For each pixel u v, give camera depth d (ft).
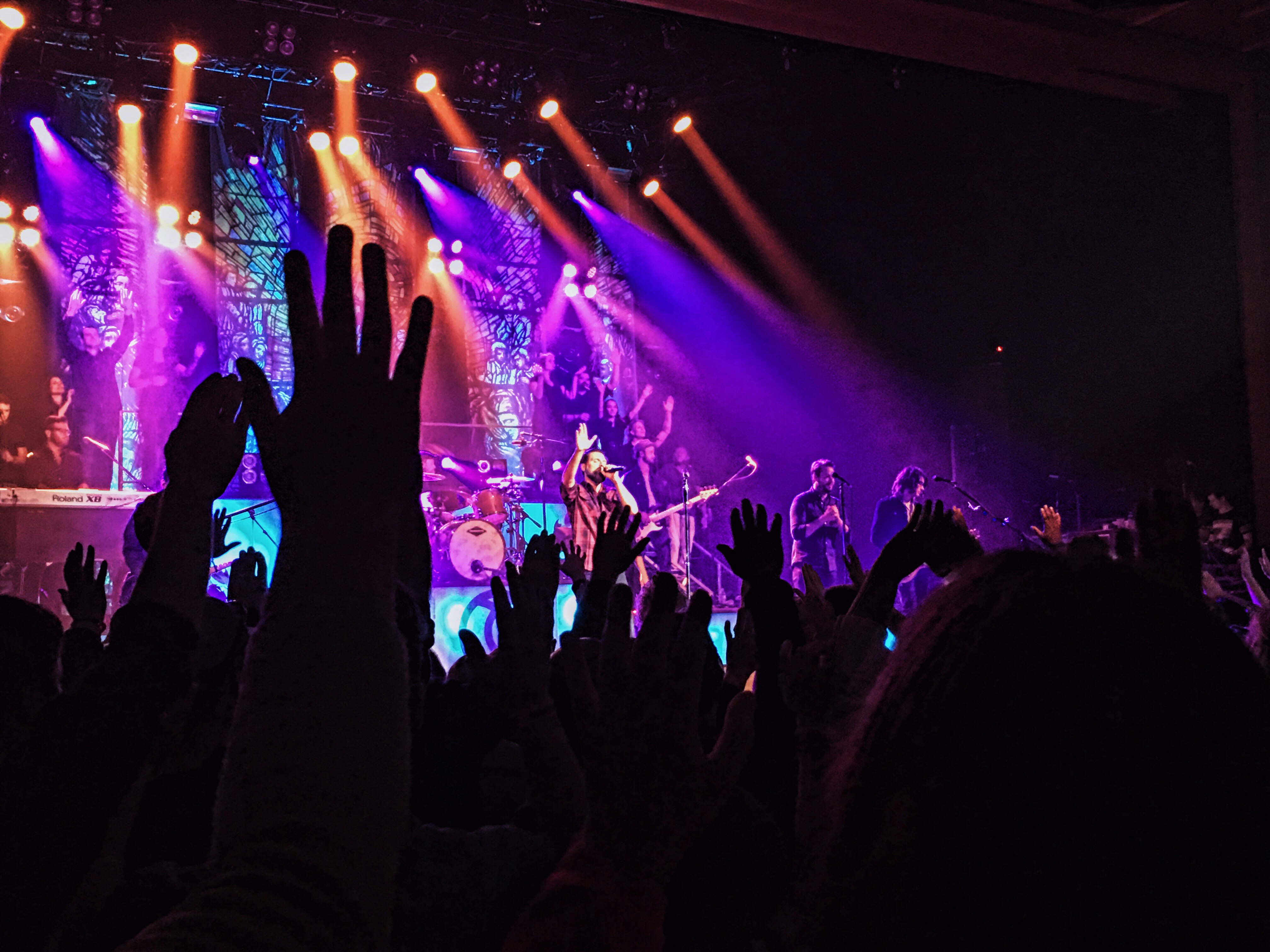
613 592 2.33
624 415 39.22
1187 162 37.50
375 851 1.64
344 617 1.75
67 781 2.68
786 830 4.03
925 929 1.38
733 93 36.19
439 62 32.94
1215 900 1.31
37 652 3.65
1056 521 21.54
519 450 37.42
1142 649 1.42
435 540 30.42
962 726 1.42
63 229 32.04
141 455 32.42
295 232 35.12
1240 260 36.45
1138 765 1.34
